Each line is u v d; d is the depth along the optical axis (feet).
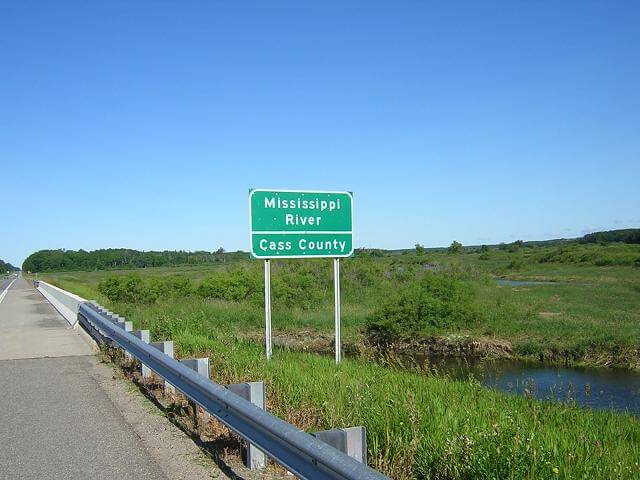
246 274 96.84
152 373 27.91
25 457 17.22
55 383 27.73
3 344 41.50
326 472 11.73
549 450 15.34
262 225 34.83
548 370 50.83
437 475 15.17
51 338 44.68
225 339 40.52
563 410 22.82
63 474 15.83
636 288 115.75
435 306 65.41
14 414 22.12
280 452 13.67
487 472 14.01
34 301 101.40
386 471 15.57
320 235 36.35
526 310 76.89
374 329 67.41
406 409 18.62
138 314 60.95
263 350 37.96
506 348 58.80
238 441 17.99
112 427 20.21
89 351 37.86
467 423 17.66
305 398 22.11
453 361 56.54
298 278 92.22
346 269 100.99
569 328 63.82
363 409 19.33
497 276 176.55
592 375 48.29
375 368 31.32
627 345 54.34
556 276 167.53
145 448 17.93
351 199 37.42
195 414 20.27
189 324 46.39
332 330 69.82
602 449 16.99
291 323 73.10
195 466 16.31
